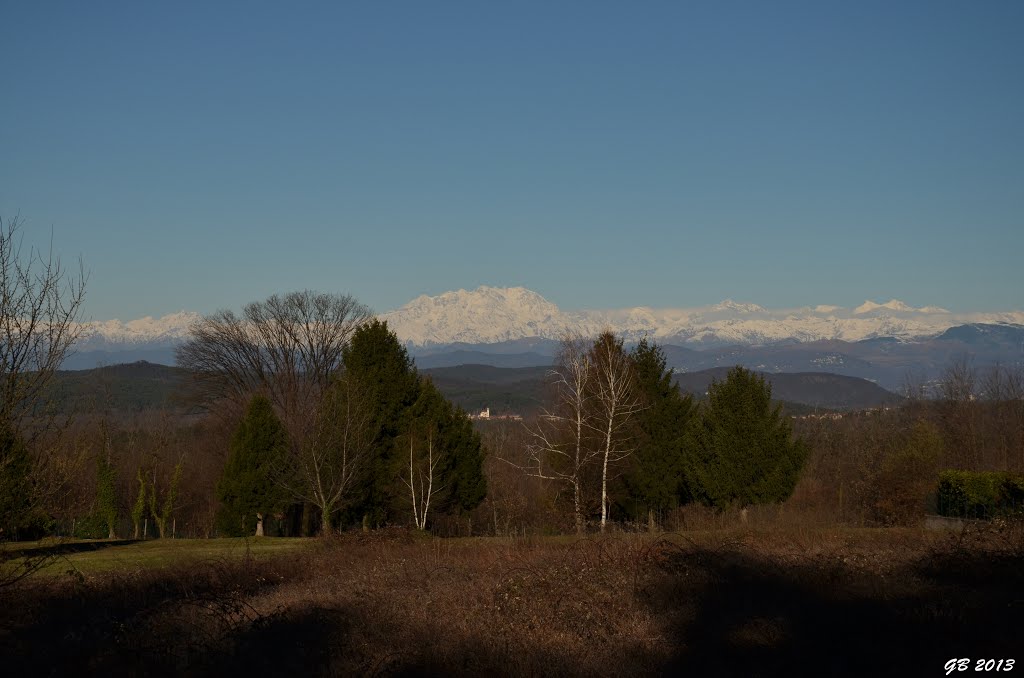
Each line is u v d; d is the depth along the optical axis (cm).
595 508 3412
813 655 1033
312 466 3198
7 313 1103
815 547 1917
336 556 2088
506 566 1683
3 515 1115
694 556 1600
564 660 1035
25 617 1248
